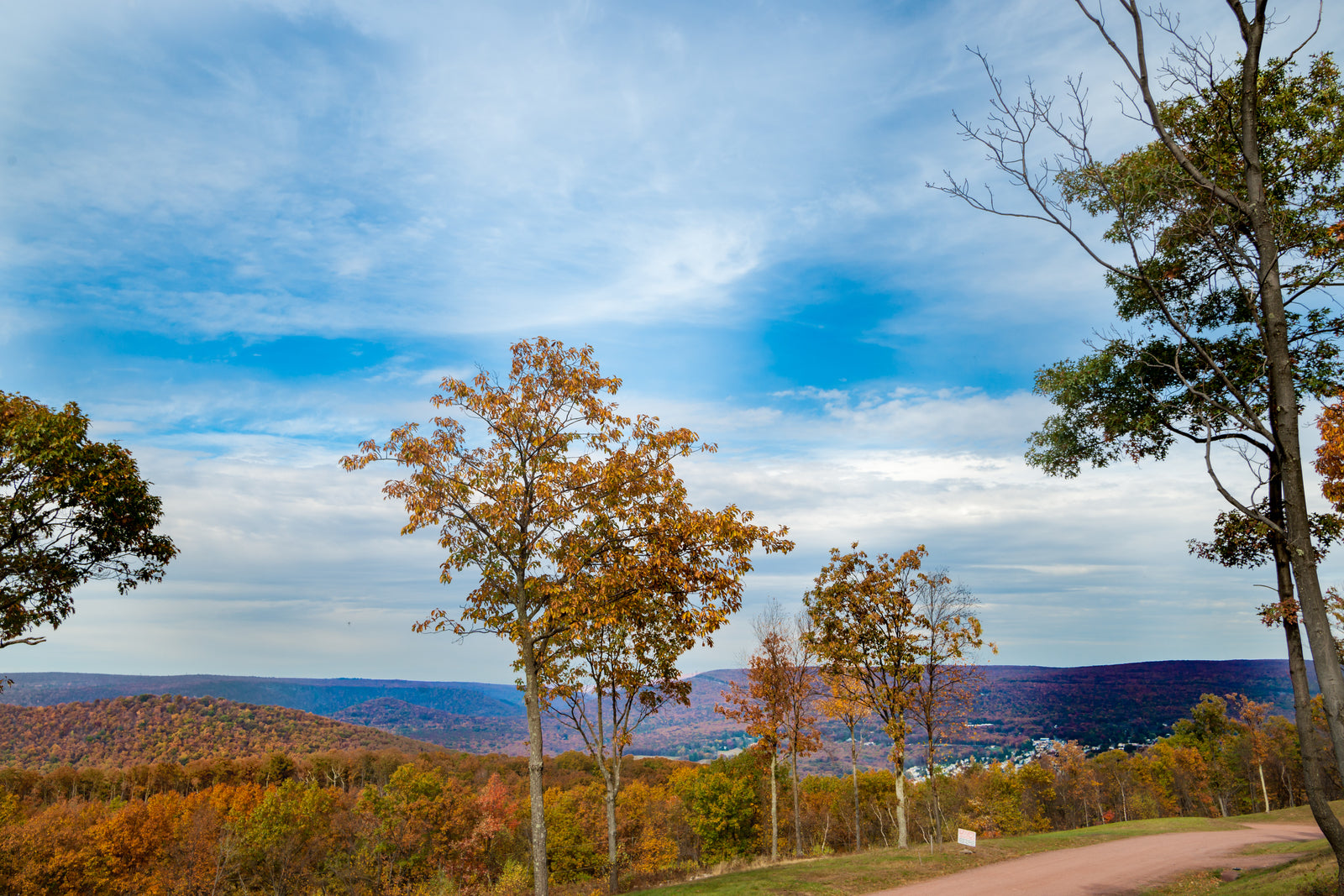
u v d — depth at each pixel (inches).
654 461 636.1
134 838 2127.2
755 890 685.3
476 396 613.9
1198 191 394.9
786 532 631.8
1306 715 448.1
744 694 1349.7
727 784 1929.1
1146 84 338.3
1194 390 361.7
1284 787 3009.4
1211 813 3176.7
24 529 629.6
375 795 2608.3
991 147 347.9
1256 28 329.1
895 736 965.8
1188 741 3538.4
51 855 1887.3
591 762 4128.9
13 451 611.5
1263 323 352.8
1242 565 609.6
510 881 1669.5
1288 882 504.1
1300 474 328.8
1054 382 649.0
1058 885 727.7
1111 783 3122.5
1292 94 513.0
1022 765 2960.1
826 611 1043.3
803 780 2903.5
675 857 2297.0
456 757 4680.1
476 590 614.5
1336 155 488.7
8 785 3361.2
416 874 2210.9
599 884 1034.7
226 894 2164.1
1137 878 769.6
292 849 2237.9
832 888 701.9
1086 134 340.2
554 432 624.7
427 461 601.6
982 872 824.9
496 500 596.4
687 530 588.1
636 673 912.3
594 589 568.1
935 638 948.6
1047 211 346.6
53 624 661.3
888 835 2208.4
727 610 618.5
